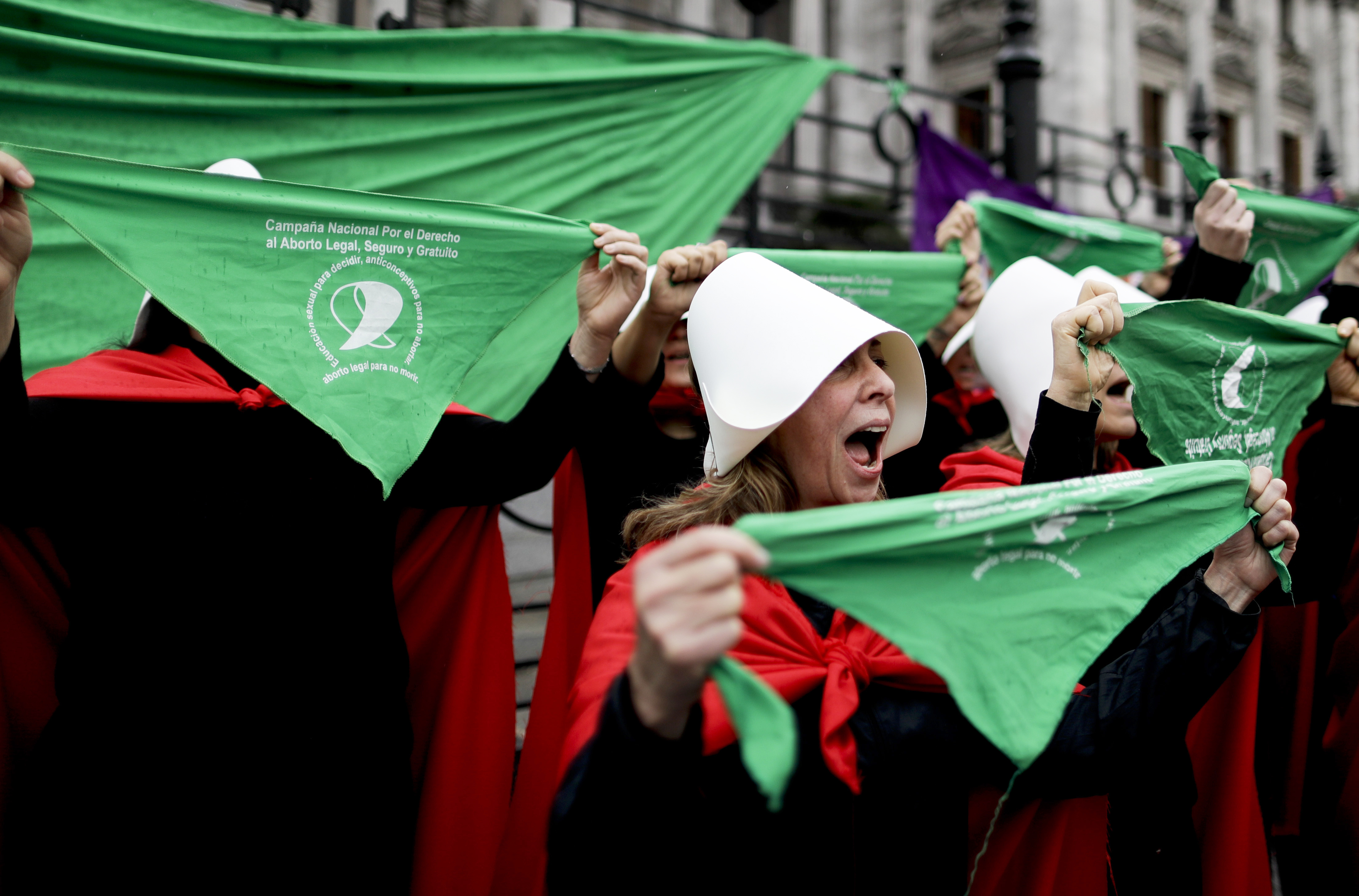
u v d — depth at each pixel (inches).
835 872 57.1
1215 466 62.2
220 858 66.5
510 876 92.1
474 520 93.0
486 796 89.3
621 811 44.2
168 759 66.5
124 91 107.7
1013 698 51.4
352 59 125.4
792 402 60.8
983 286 134.0
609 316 85.9
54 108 103.9
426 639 91.4
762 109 170.9
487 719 91.2
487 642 92.5
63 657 68.9
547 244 84.0
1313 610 117.9
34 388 71.5
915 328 128.3
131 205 69.1
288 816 68.2
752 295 64.1
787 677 57.9
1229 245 96.3
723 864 55.3
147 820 65.7
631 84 154.3
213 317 70.2
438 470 82.3
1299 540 99.5
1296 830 119.7
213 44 114.2
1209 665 60.9
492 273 81.4
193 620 68.6
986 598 52.1
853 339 61.0
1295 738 118.9
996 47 681.6
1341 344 94.0
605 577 99.0
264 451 74.2
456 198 136.2
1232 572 64.3
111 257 68.1
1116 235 148.1
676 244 162.9
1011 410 92.7
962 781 60.4
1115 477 58.1
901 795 59.1
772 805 35.2
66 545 69.9
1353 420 97.5
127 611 68.1
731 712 37.2
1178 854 78.5
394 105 128.8
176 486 71.1
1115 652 76.8
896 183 242.4
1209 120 352.2
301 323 73.1
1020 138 257.1
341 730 71.3
